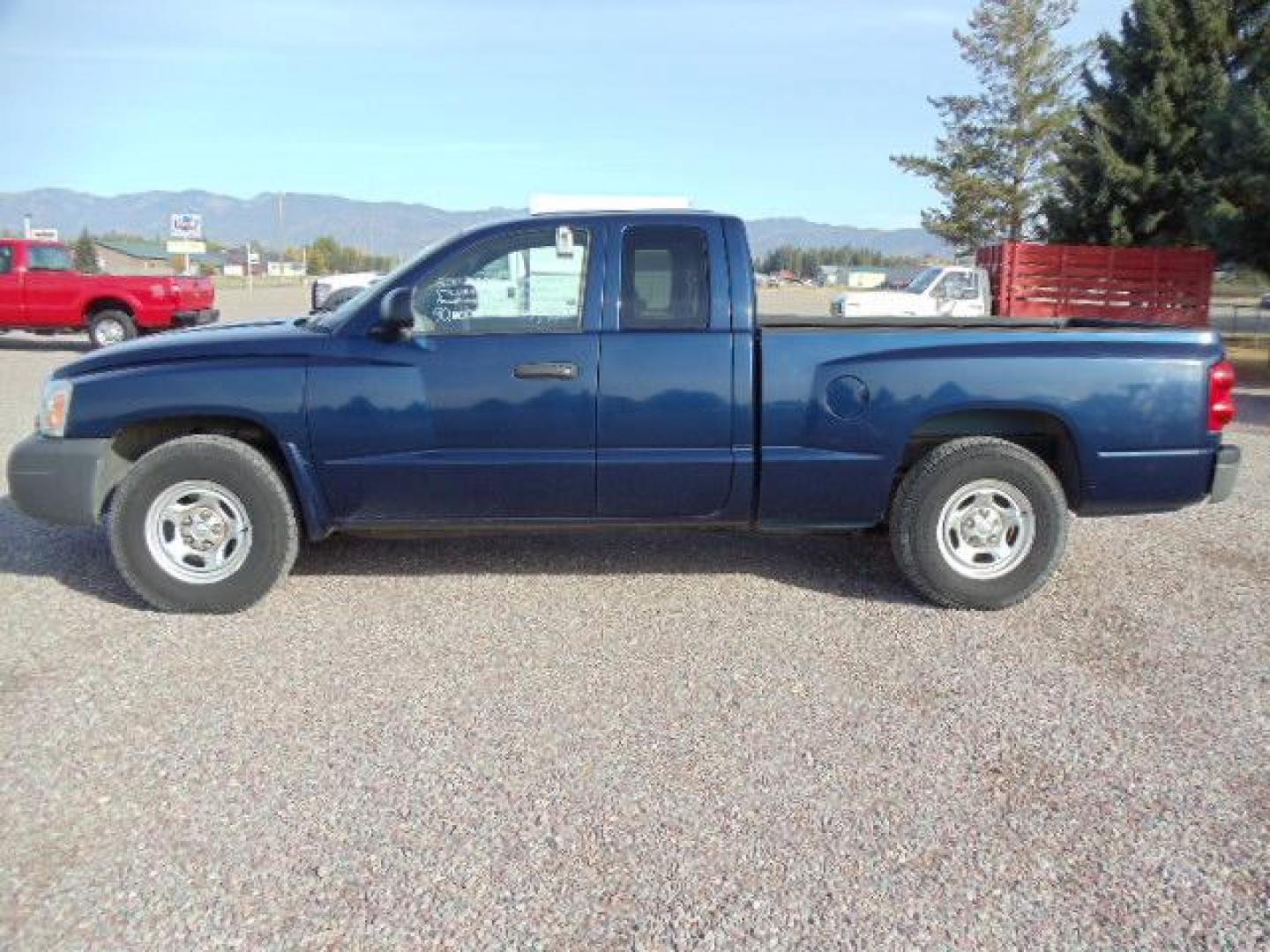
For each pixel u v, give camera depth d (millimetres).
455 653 4238
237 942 2424
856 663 4164
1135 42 25531
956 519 4762
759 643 4387
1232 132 18438
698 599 4953
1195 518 6570
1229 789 3152
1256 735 3510
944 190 37469
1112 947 2432
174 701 3748
